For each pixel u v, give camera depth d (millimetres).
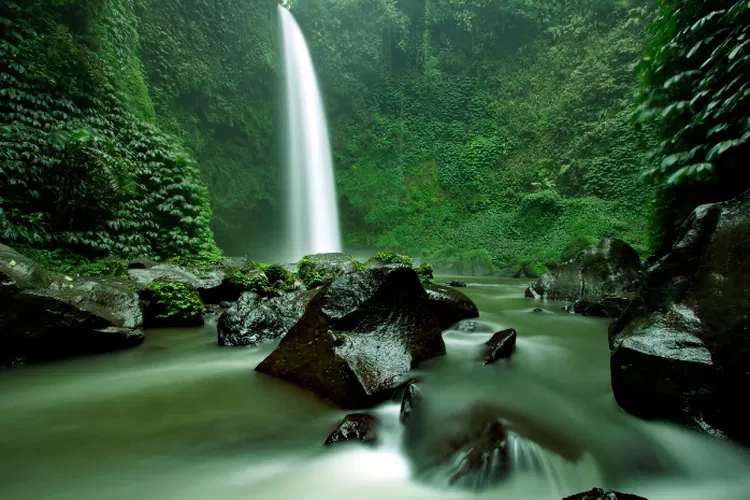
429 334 3576
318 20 23297
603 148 19625
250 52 18609
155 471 2031
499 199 22953
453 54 26516
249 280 6906
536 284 8930
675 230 4633
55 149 6633
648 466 2035
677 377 2086
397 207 24094
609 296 6230
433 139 25703
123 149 8570
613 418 2434
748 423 1871
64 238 6516
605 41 21562
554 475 1924
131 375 3443
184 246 9312
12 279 3621
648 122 4855
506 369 3457
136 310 4727
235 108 18188
